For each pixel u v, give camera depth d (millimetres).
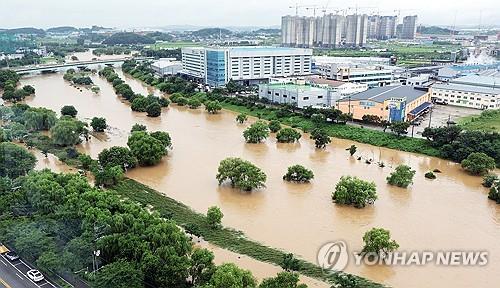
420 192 127375
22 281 75062
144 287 71375
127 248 76875
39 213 92812
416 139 170500
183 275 72250
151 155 143000
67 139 160375
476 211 114812
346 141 179875
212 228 102000
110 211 91125
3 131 159375
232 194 122875
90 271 76188
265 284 70375
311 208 114500
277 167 146500
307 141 180125
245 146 170875
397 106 190000
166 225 81750
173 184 129625
